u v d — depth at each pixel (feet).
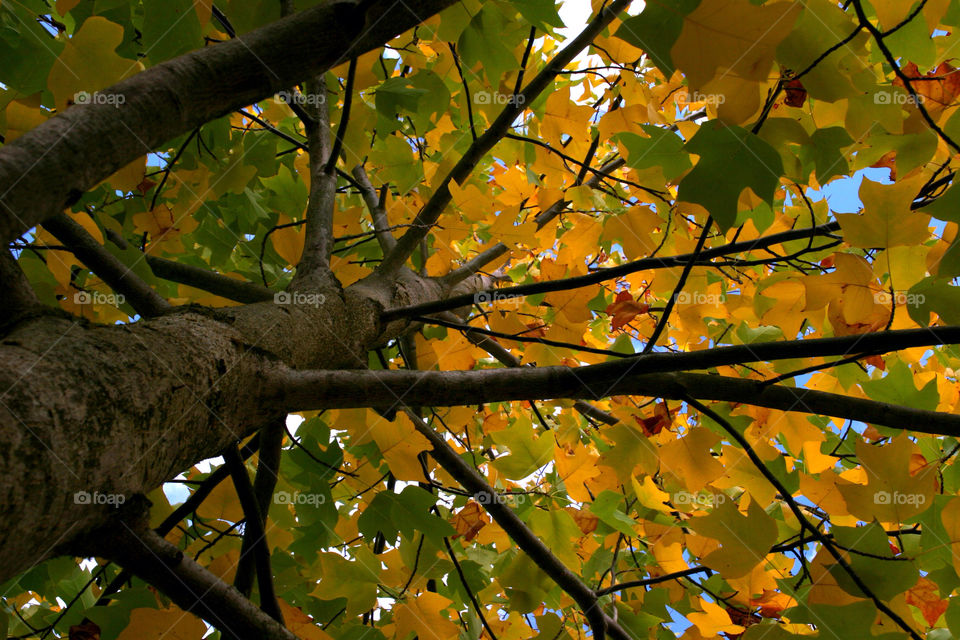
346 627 5.20
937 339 2.74
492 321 5.57
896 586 3.28
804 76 2.56
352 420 4.64
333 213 5.08
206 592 2.49
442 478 7.08
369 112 5.57
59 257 4.39
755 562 3.43
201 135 5.22
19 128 3.70
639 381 3.42
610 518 5.23
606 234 5.51
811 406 3.26
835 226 3.79
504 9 4.36
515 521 4.69
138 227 5.27
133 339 2.22
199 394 2.33
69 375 1.83
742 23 1.98
